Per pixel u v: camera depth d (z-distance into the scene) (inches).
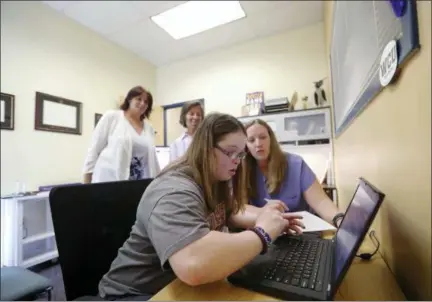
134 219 37.0
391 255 27.3
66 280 29.0
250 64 143.8
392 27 22.5
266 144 48.1
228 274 19.6
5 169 86.9
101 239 33.0
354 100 44.7
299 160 49.9
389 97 25.2
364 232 17.7
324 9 112.3
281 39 136.6
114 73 137.3
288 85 134.1
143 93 74.0
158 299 19.9
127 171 68.5
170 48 149.6
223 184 34.2
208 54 155.6
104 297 27.2
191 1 109.3
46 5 103.8
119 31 128.8
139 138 73.4
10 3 90.7
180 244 19.7
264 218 26.6
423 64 17.5
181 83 163.3
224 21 125.6
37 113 97.0
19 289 45.0
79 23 118.5
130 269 26.9
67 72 111.1
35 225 94.5
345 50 52.4
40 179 97.3
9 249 82.0
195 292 20.7
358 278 23.6
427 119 17.5
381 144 29.2
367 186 22.9
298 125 118.6
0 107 86.0
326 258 24.8
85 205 32.3
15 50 91.7
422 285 19.7
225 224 35.8
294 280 20.5
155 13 116.1
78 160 112.6
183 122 85.0
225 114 29.7
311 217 39.8
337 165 95.7
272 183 48.1
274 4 113.7
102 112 127.3
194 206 22.4
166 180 25.4
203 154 27.7
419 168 19.3
